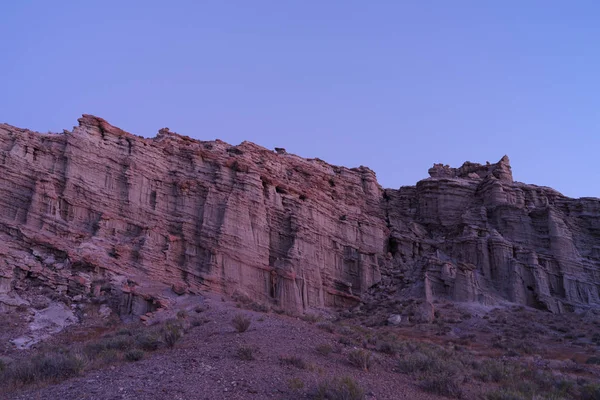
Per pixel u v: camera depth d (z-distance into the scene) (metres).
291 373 20.89
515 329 49.12
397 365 25.84
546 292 60.69
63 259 44.53
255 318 37.41
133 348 27.03
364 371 23.39
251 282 53.00
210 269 50.81
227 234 53.06
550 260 64.12
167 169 55.66
